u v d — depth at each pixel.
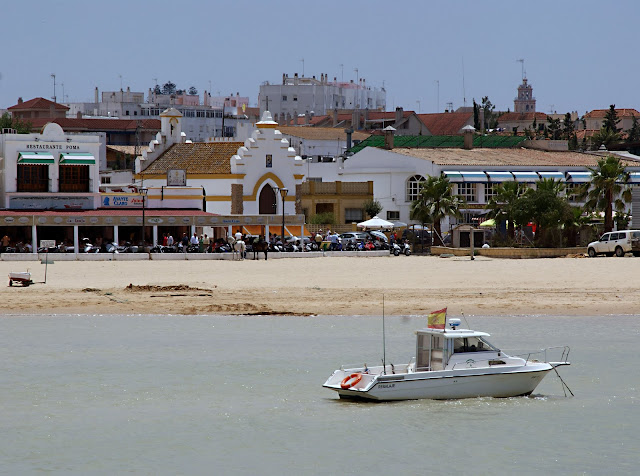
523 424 83.31
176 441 79.19
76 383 98.19
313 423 83.56
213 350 114.88
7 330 126.81
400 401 88.00
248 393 93.94
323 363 107.56
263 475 71.69
